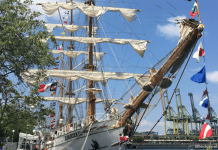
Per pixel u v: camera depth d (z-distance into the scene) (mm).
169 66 21922
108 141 26156
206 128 19438
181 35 21547
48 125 55219
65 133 33156
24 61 24484
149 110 23875
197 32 20344
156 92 23078
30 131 58719
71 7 38188
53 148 35281
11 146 42281
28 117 25625
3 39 22344
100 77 34688
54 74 34938
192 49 20828
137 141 140625
